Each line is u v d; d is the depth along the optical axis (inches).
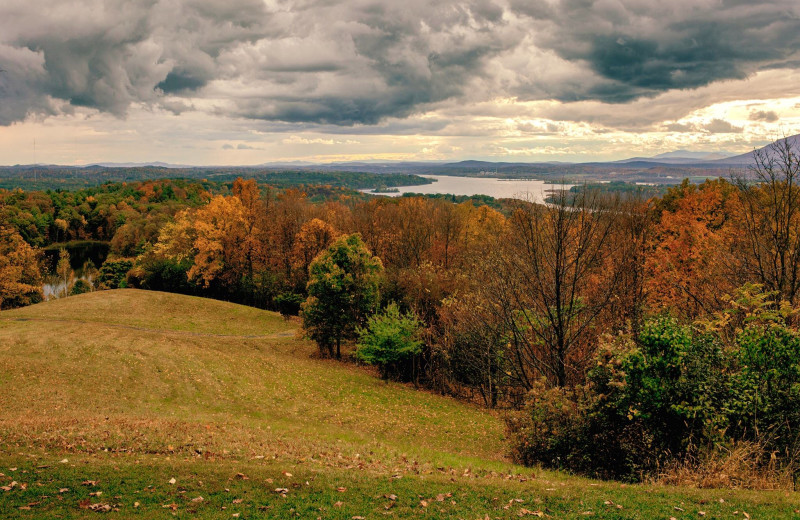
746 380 551.8
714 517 370.9
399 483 475.8
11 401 903.1
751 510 384.2
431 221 2699.3
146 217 4116.6
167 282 2711.6
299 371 1476.4
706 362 567.2
